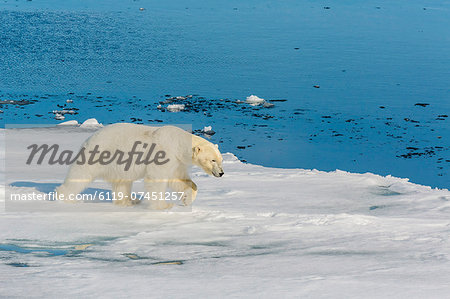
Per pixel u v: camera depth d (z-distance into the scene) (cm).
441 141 7250
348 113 9100
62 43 17350
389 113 9150
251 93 11175
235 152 6322
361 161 6231
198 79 12812
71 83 11350
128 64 14650
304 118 8475
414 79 13050
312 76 13538
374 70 14338
